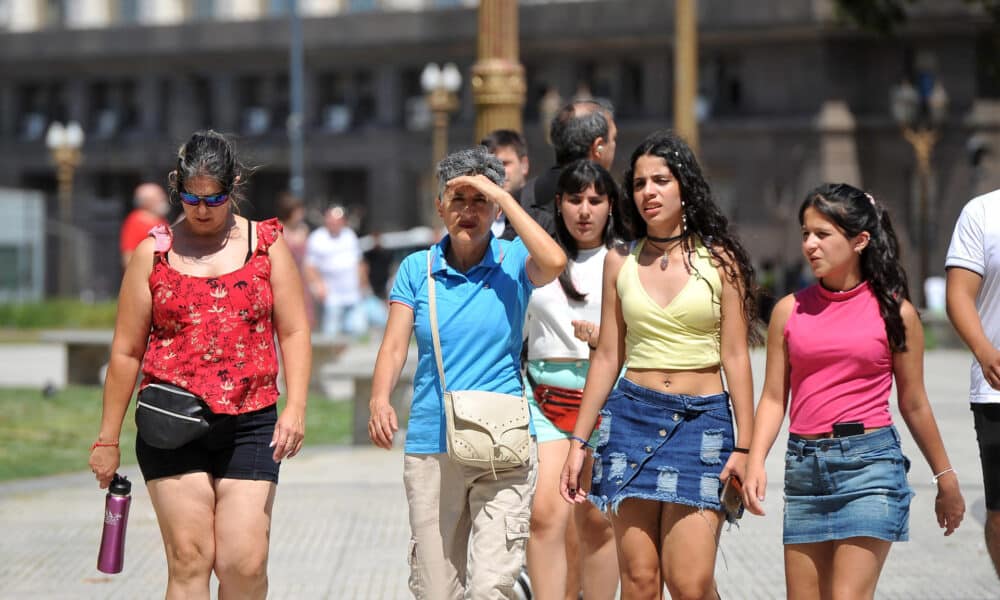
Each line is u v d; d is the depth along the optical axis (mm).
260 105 165250
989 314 18281
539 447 18750
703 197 16562
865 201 15820
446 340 16531
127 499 16891
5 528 27453
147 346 16719
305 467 34688
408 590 22062
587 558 19312
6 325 108500
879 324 15711
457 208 16469
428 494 16719
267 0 176875
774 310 16281
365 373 38625
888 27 83000
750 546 25297
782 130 137875
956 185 134125
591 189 18656
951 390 49719
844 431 15688
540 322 18922
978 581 22406
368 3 175500
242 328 16234
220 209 16203
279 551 24906
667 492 16250
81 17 183500
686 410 16484
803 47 137250
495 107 33125
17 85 174875
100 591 22328
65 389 55344
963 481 30734
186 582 16047
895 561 23812
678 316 16453
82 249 165500
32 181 177125
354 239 60625
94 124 172125
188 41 165750
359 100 160750
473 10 153750
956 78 134125
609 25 145500
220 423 16078
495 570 16250
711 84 142125
